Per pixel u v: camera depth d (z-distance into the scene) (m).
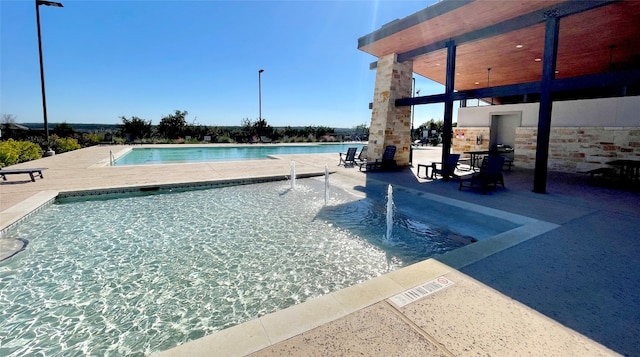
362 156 13.04
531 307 2.28
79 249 4.25
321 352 1.77
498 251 3.41
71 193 6.79
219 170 10.32
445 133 9.09
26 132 21.39
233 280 3.43
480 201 6.23
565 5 6.20
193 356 1.74
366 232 4.83
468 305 2.30
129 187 7.30
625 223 4.52
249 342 1.87
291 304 2.96
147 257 4.01
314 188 8.09
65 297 3.11
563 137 10.52
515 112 12.23
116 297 3.11
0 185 7.40
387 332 1.97
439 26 7.97
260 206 6.39
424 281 2.68
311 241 4.51
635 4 6.43
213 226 5.18
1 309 2.90
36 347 2.40
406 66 11.33
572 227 4.33
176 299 3.07
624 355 1.77
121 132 25.81
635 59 11.19
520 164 11.84
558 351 1.80
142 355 2.31
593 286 2.62
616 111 9.30
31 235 4.74
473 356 1.75
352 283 3.34
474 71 13.05
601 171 8.00
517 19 7.20
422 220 5.26
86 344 2.44
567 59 11.25
